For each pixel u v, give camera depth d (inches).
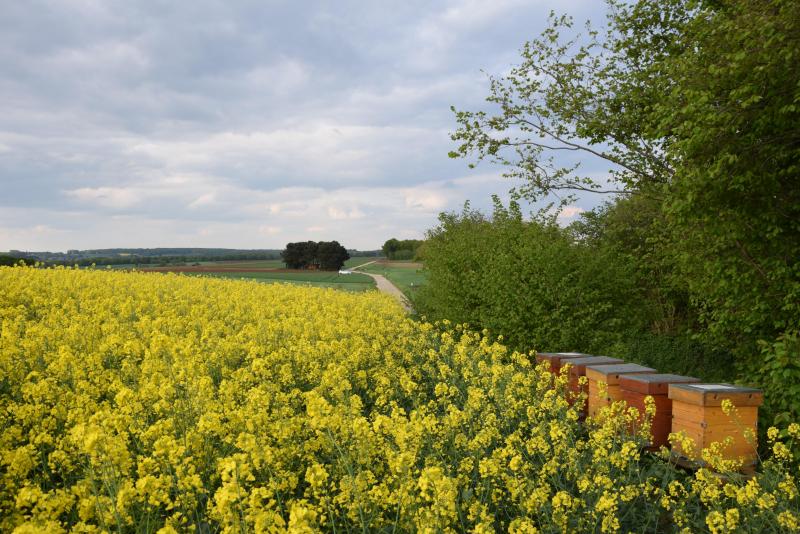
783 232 382.9
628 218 736.3
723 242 402.9
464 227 742.5
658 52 572.1
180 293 703.7
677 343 610.2
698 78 378.0
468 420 268.4
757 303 375.2
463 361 407.2
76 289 672.4
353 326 526.6
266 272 2429.9
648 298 687.7
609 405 315.0
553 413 289.1
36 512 154.2
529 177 640.4
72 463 221.3
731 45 359.9
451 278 633.6
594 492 218.4
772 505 200.1
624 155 591.5
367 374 395.9
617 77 585.0
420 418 236.1
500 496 207.6
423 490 162.2
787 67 322.3
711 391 259.1
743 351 412.8
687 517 213.0
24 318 493.7
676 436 257.9
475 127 645.3
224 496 143.4
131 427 218.4
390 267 3316.9
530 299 517.7
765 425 321.1
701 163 369.4
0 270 776.3
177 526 171.0
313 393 211.8
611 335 510.9
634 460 252.5
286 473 201.8
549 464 222.4
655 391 287.1
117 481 173.3
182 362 319.9
